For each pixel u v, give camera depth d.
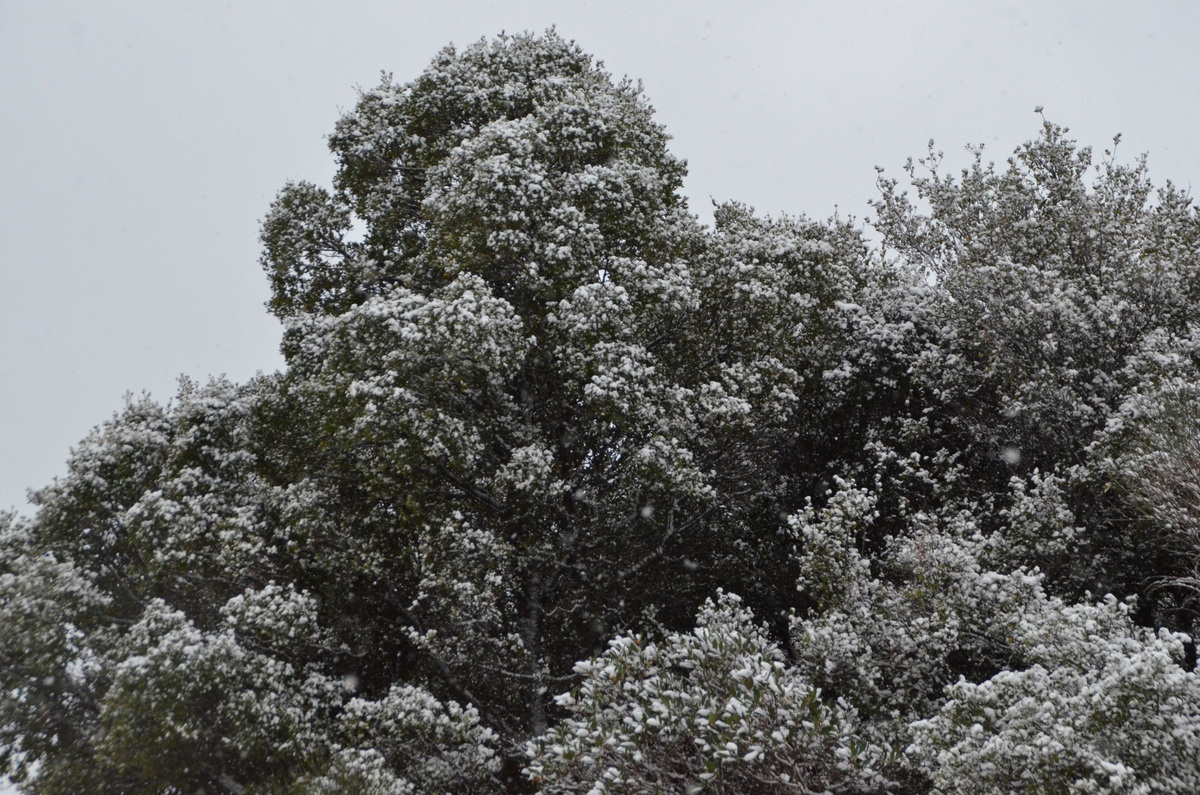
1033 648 9.07
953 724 8.77
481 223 13.69
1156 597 12.51
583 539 14.18
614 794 8.62
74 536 14.84
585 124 15.04
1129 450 11.46
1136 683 7.47
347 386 13.19
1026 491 14.27
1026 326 14.01
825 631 10.96
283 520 13.59
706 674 9.62
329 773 10.50
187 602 14.34
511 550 13.15
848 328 17.17
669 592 15.04
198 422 14.98
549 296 13.48
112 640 13.58
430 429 12.55
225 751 11.55
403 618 14.39
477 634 13.09
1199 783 7.19
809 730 8.63
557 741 9.30
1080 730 7.68
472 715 11.52
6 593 13.66
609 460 14.35
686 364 15.06
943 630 10.59
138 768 11.91
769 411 14.52
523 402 14.73
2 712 13.22
